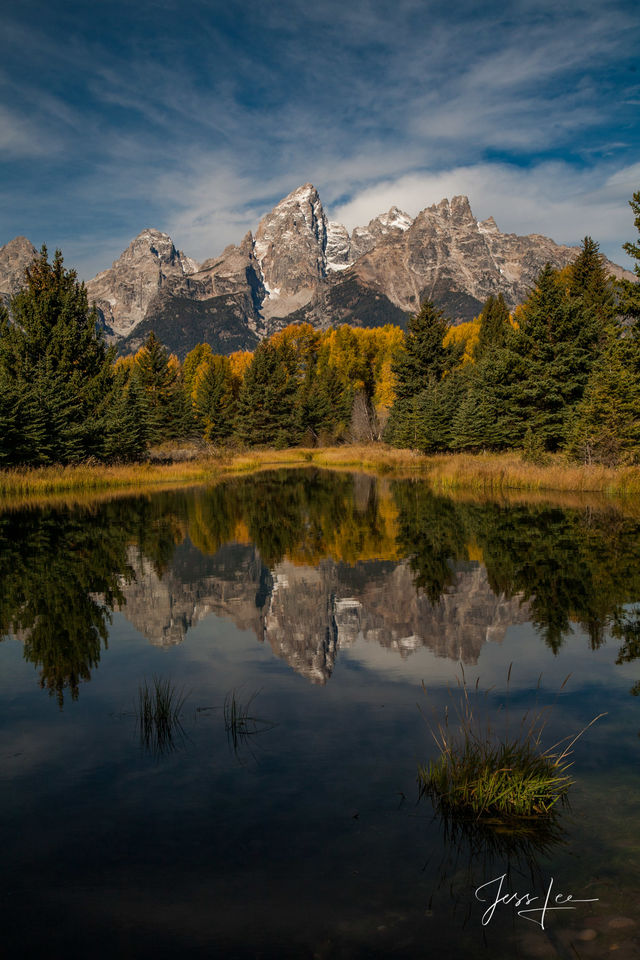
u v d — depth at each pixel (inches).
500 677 224.5
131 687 222.5
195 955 98.2
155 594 359.9
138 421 1576.0
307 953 98.3
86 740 180.2
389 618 306.2
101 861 123.2
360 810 139.6
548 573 396.5
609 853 122.0
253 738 178.9
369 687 217.6
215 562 456.1
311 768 159.9
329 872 118.4
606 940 99.5
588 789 145.9
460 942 99.8
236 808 141.5
